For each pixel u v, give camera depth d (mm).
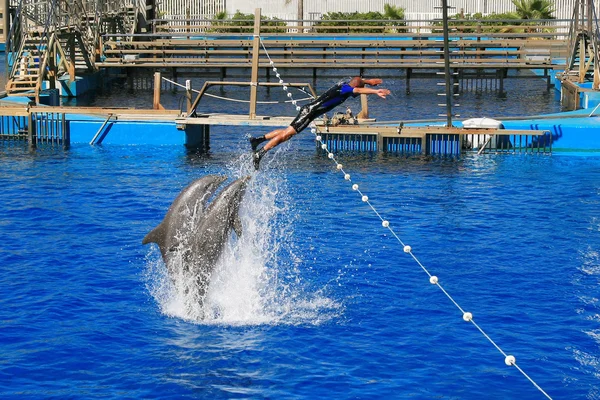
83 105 80938
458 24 107875
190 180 51406
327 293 32594
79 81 87312
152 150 60875
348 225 41531
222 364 26859
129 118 63406
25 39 81438
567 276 34750
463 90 90562
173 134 62656
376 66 93750
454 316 30641
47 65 80812
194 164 56125
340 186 49594
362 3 125438
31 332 28891
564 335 29094
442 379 26016
